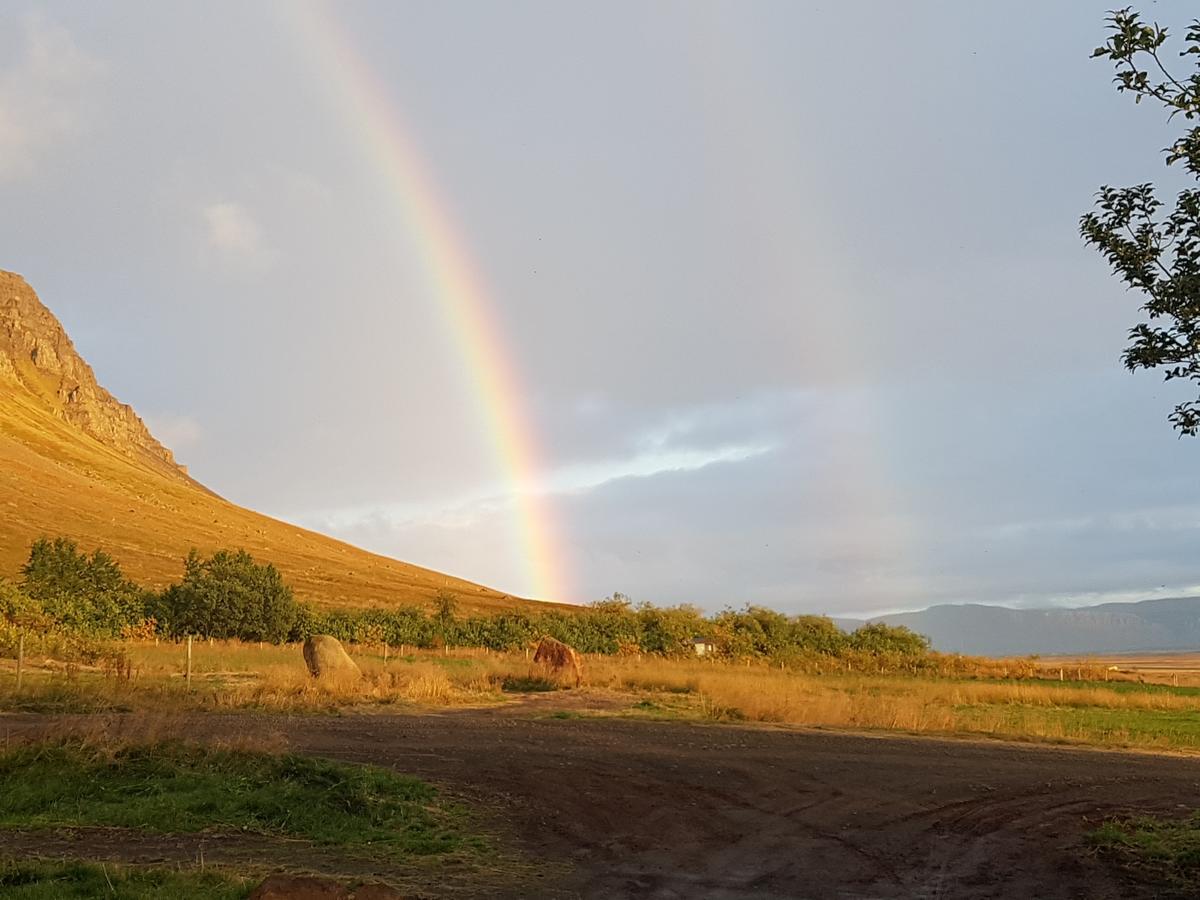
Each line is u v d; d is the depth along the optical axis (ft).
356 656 146.61
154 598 211.20
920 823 45.68
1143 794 53.78
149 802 41.60
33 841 36.01
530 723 77.87
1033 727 86.17
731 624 225.97
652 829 43.39
